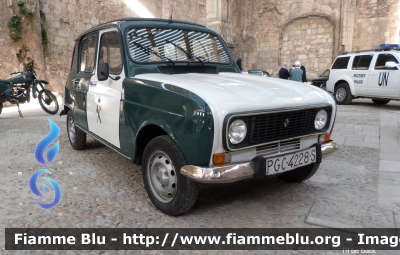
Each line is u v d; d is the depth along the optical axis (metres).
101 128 3.97
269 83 3.36
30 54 12.72
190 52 3.91
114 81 3.61
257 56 24.83
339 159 4.94
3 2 11.97
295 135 3.06
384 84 10.55
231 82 3.14
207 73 3.84
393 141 6.09
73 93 4.96
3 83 8.94
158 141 2.91
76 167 4.48
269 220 2.96
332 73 12.52
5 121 8.45
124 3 16.81
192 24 4.25
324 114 3.29
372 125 7.70
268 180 4.04
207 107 2.49
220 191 3.67
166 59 3.65
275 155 2.86
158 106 2.88
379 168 4.50
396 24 20.44
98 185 3.79
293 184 3.89
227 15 22.61
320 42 22.38
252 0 24.47
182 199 2.81
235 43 23.97
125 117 3.34
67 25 14.37
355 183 3.91
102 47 4.02
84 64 4.70
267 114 2.75
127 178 4.04
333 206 3.24
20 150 5.39
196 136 2.54
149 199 3.39
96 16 15.55
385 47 12.52
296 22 23.06
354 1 21.19
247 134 2.67
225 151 2.59
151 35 3.72
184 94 2.66
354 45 21.75
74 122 5.09
